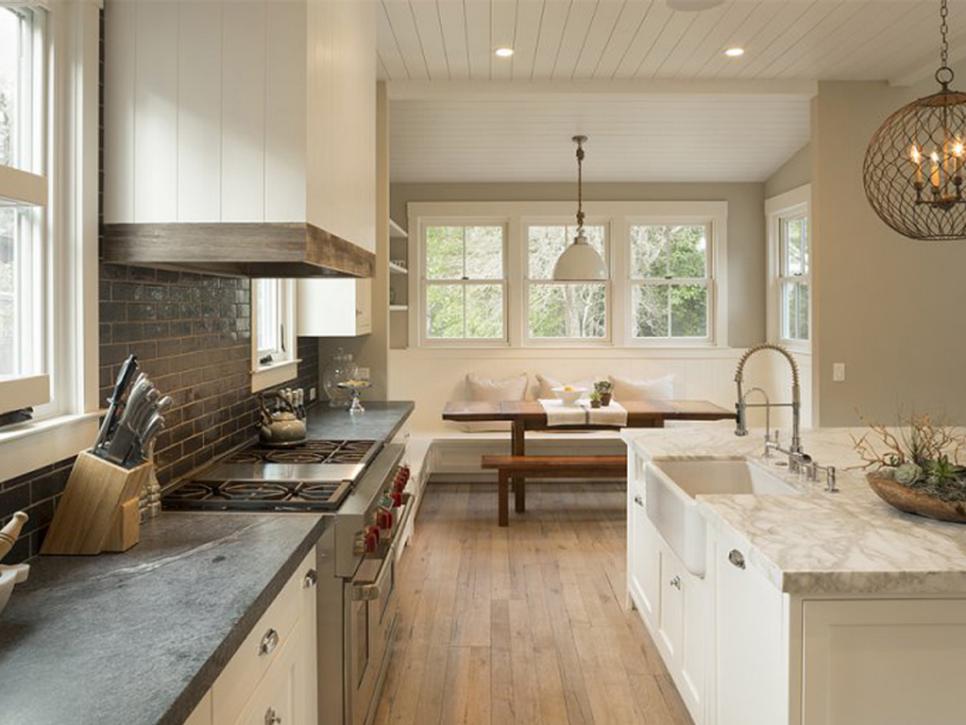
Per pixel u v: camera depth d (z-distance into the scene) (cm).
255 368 311
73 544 159
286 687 164
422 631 326
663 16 363
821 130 466
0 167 128
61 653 111
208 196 190
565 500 571
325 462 257
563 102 521
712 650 205
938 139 442
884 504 202
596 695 270
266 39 190
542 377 644
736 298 658
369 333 462
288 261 191
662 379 640
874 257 468
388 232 469
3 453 144
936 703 151
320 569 194
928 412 470
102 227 189
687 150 596
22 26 164
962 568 147
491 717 255
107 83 190
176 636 117
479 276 661
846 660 150
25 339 167
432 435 603
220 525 183
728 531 182
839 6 353
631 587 339
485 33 386
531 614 345
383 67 439
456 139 575
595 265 538
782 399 632
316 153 200
